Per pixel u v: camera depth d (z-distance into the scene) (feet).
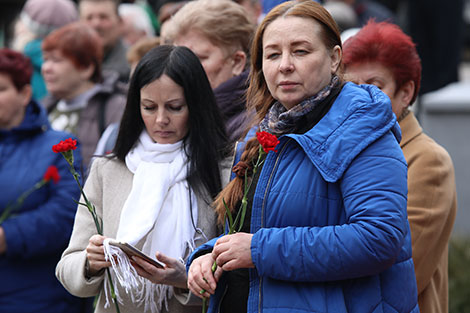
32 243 20.95
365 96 13.16
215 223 15.81
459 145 39.78
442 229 16.43
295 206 13.01
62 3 33.53
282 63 13.35
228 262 12.91
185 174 15.88
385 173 12.61
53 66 26.07
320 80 13.43
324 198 12.96
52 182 21.65
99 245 14.55
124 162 16.25
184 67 15.76
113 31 32.96
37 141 22.06
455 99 39.47
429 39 33.63
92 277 15.42
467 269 30.17
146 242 15.51
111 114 25.81
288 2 13.83
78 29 26.45
